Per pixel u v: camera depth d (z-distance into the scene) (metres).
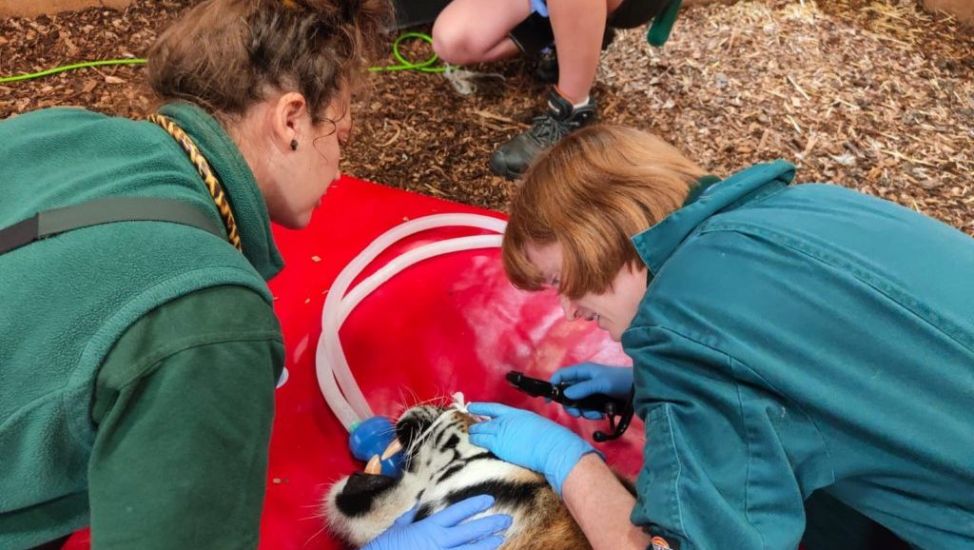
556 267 1.58
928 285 1.30
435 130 3.43
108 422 1.01
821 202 1.47
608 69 3.83
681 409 1.28
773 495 1.21
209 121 1.25
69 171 1.19
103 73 3.38
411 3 3.85
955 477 1.26
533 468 1.77
